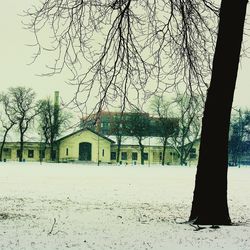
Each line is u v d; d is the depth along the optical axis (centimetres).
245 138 9906
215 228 1074
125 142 11744
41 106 10125
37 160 11319
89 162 11081
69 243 882
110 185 3212
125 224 1152
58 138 10900
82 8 1422
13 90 9950
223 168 1194
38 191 2533
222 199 1190
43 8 1359
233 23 1185
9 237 941
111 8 1441
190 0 1479
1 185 2980
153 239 928
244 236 962
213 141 1194
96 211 1505
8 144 11275
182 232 1015
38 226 1100
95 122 1404
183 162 9956
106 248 836
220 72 1191
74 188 2842
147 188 2995
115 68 1423
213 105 1198
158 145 11712
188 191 2781
